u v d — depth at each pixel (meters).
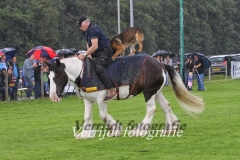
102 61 12.41
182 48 28.77
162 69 12.96
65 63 12.23
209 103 20.02
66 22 46.03
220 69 41.81
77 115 17.62
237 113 16.53
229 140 12.00
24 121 16.52
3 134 13.99
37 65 23.28
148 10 51.88
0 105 20.98
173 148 11.34
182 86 13.20
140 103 20.77
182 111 17.48
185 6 55.12
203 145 11.55
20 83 28.36
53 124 15.59
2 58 22.31
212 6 59.16
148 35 49.03
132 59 12.74
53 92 12.14
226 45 60.81
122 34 13.09
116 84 12.43
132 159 10.39
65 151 11.42
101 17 47.19
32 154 11.24
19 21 41.28
